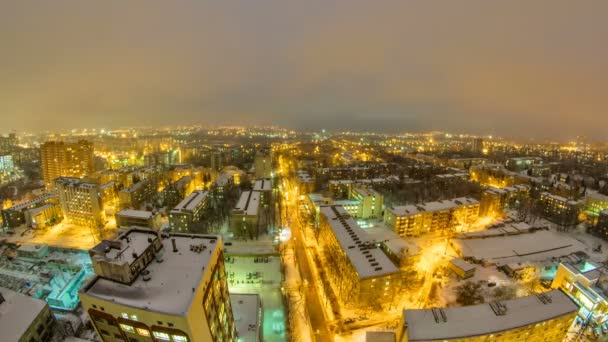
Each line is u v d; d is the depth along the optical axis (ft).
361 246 323.37
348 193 641.81
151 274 140.56
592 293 266.98
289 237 455.63
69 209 494.18
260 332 245.65
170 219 465.06
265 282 336.08
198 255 155.94
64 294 301.43
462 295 309.83
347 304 297.33
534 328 215.10
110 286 132.57
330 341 254.27
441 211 470.39
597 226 468.34
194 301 124.98
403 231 457.27
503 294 308.40
